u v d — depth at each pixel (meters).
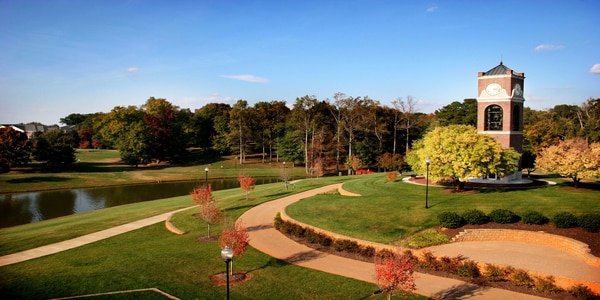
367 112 81.06
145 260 22.05
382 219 26.55
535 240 22.72
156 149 91.00
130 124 100.19
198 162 95.50
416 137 90.75
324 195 38.53
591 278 17.17
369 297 16.97
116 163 92.25
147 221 32.16
